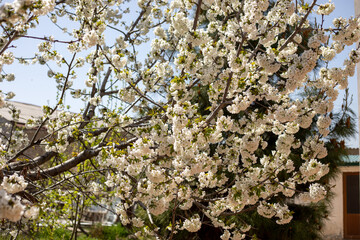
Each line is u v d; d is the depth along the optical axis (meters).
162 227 7.15
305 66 3.32
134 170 3.83
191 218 4.26
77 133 4.73
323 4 3.76
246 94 3.65
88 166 7.18
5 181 2.53
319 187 4.00
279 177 6.94
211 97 4.11
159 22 5.74
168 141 3.35
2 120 7.23
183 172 3.58
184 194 3.74
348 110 7.22
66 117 4.92
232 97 4.02
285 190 4.24
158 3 5.63
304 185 7.52
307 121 3.85
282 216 4.17
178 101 3.41
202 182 4.28
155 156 3.71
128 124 4.57
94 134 5.45
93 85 5.49
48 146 4.89
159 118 3.81
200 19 5.30
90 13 4.35
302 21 3.73
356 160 11.04
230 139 4.74
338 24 3.64
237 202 3.81
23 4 1.95
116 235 10.43
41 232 7.81
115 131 4.76
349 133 7.34
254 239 4.56
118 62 4.02
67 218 8.54
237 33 4.02
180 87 3.47
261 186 3.74
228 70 3.75
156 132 3.42
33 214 2.00
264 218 6.90
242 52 3.53
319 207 7.59
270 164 4.32
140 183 3.98
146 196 4.07
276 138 7.47
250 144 4.11
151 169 3.59
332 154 7.37
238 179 4.21
